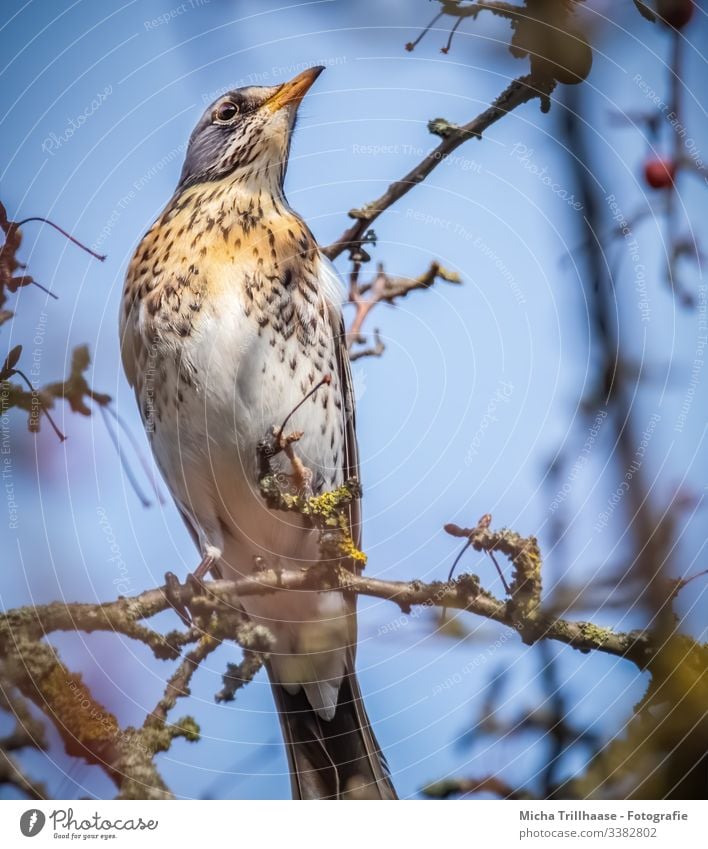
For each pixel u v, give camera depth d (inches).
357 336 176.2
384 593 173.8
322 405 177.0
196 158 178.2
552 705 172.7
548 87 174.1
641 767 172.2
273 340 176.7
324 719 175.8
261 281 176.9
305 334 177.0
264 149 177.8
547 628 172.9
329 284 177.3
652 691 172.2
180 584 173.0
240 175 177.8
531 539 173.3
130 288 177.0
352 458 177.3
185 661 172.1
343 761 175.6
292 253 177.2
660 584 172.6
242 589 173.5
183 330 176.7
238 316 176.7
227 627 172.9
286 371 176.7
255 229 177.2
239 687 172.6
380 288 175.8
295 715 175.9
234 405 176.6
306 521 176.7
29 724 171.5
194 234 177.0
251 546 176.9
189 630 172.2
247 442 176.6
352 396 177.3
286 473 176.4
